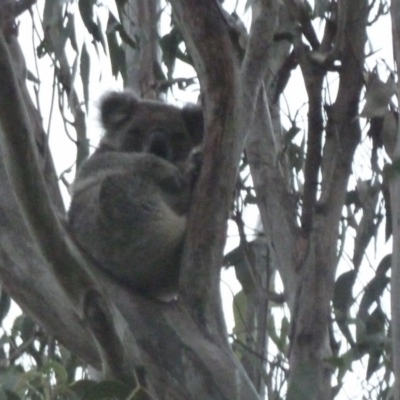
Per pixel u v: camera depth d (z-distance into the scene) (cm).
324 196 671
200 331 600
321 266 646
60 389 595
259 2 652
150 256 748
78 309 532
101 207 786
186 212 777
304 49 713
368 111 678
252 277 814
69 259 529
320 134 691
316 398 577
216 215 617
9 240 612
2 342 915
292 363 618
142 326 591
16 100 505
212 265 616
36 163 519
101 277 659
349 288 762
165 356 580
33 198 521
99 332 527
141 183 799
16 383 674
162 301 618
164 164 814
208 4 606
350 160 682
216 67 608
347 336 738
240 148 624
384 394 728
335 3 762
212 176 616
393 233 586
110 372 537
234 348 841
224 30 609
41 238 525
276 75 849
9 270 609
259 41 641
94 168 839
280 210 699
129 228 759
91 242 782
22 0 701
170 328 593
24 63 705
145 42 1001
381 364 725
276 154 734
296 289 645
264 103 750
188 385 573
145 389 535
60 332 601
